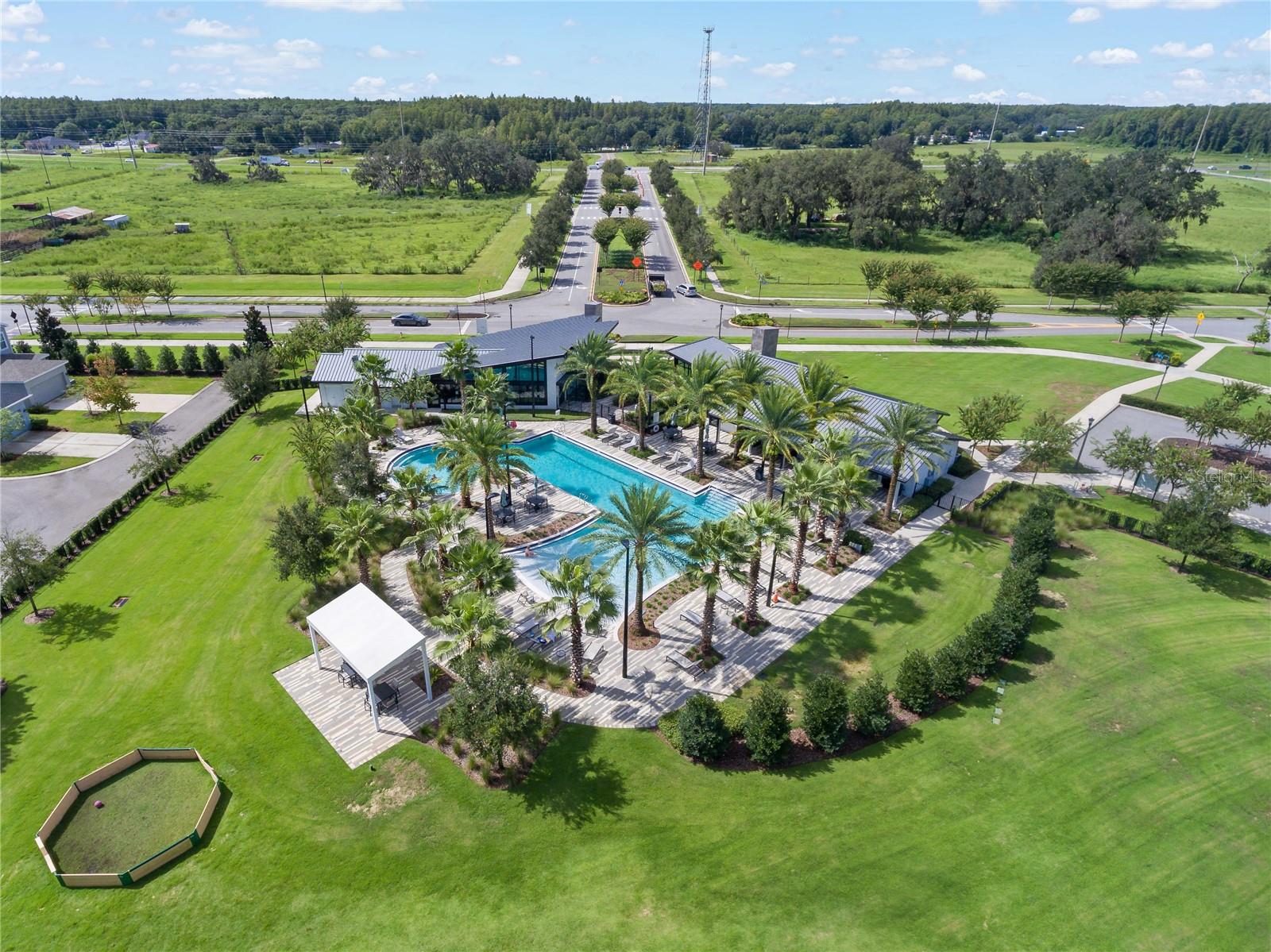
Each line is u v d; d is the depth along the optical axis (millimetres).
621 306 113562
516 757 34469
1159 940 26969
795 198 168625
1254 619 44938
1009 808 32281
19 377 71812
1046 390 82875
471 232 162875
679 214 167000
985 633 39188
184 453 63344
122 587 46531
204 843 30562
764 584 47906
